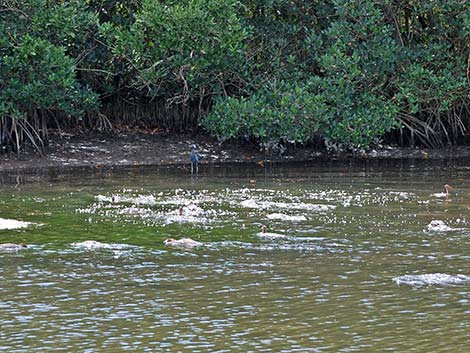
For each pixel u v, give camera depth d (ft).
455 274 52.42
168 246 60.54
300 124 119.34
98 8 128.36
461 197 83.56
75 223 69.26
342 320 44.04
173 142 129.39
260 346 40.42
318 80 121.19
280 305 46.47
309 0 127.54
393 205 78.18
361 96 123.24
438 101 126.00
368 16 122.11
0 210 75.51
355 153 127.13
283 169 110.22
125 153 122.21
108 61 126.00
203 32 117.29
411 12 128.57
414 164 115.85
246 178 100.22
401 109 126.00
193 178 100.22
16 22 116.67
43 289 49.65
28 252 58.95
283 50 126.82
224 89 125.80
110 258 57.11
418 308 45.88
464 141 135.44
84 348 40.29
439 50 124.57
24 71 115.24
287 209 75.92
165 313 45.29
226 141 129.80
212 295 48.42
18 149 116.98
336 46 120.47
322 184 94.17
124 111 135.33
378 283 50.60
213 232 65.41
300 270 53.62
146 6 116.67
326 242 61.62
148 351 39.86
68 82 113.91
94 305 46.68
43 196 84.43
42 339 41.47
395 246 60.13
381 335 41.81
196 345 40.60
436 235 63.98
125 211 74.84
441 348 40.09
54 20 114.52
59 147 122.72
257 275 52.47
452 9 122.93
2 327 43.19
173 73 121.19
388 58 121.39
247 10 127.13
